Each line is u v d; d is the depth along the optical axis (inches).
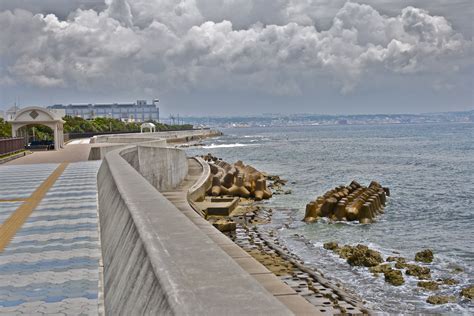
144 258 139.3
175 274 109.3
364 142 5265.8
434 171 2223.2
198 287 98.6
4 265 299.9
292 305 401.7
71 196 578.6
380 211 1188.5
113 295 178.9
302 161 2947.8
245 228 986.1
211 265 114.8
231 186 1448.1
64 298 238.7
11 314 219.6
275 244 851.4
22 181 753.6
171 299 95.7
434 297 587.2
